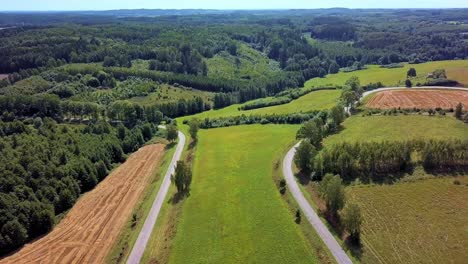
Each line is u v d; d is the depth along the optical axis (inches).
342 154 4089.6
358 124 5625.0
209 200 4052.7
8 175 4052.7
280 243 3265.3
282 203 3855.8
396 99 6771.7
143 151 5895.7
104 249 3449.8
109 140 5679.1
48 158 4667.8
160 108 7613.2
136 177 4940.9
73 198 4377.5
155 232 3592.5
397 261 2886.3
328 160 4156.0
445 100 6510.8
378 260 2913.4
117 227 3789.4
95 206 4247.0
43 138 5123.0
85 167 4827.8
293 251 3154.5
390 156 4065.0
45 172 4355.3
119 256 3304.6
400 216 3393.2
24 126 5487.2
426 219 3331.7
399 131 5128.0
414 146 4188.0
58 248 3516.2
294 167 4571.9
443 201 3550.7
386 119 5679.1
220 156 5255.9
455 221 3282.5
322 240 3213.6
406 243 3065.9
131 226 3750.0
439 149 4045.3
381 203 3597.4
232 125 6766.7
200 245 3341.5
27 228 3725.4
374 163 4119.1
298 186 4124.0
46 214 3848.4
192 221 3695.9
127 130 6284.5
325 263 2967.5
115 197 4424.2
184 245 3356.3
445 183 3818.9
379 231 3228.3
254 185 4296.3
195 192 4259.4
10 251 3535.9
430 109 5920.3
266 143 5600.4
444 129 5049.2
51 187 4224.9
